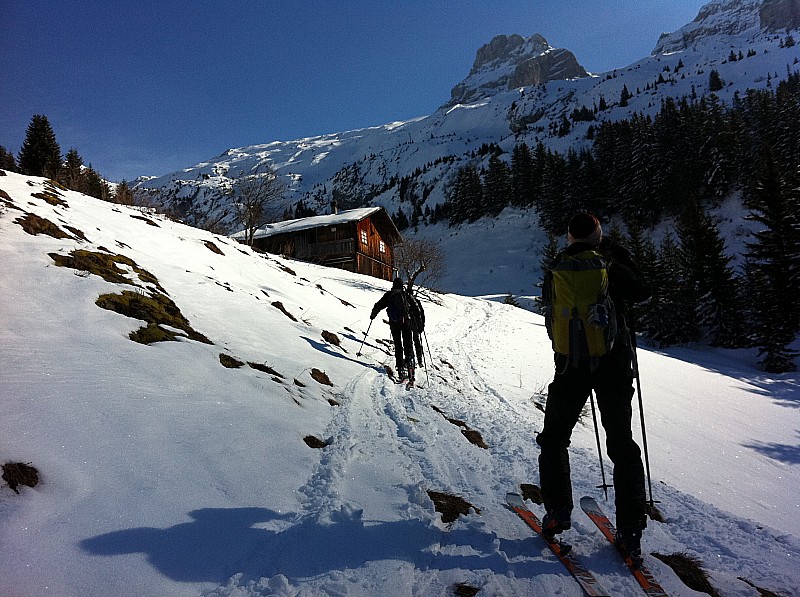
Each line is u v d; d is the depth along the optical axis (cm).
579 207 6294
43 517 192
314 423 386
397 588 195
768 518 365
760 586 225
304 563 207
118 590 168
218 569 195
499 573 210
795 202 2500
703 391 1059
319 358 596
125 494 222
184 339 461
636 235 3578
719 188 5494
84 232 706
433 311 1795
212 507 233
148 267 686
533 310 3997
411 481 310
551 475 232
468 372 815
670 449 526
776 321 2356
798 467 566
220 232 2073
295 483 281
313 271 1695
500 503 292
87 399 293
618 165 6334
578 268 232
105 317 442
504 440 446
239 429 321
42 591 157
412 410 498
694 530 288
